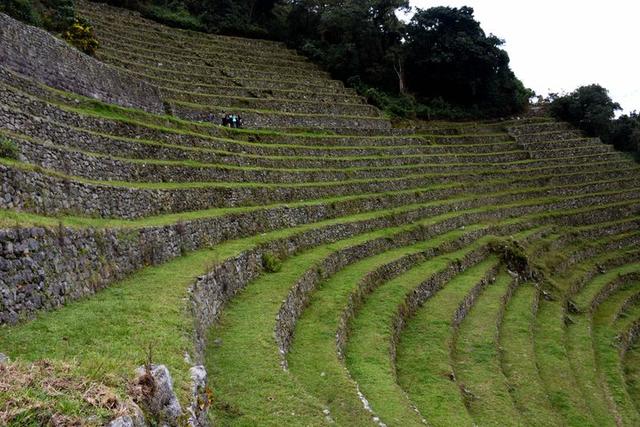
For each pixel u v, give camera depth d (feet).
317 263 69.72
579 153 183.01
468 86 193.88
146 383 22.17
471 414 52.01
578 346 82.33
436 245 98.12
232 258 56.54
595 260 128.06
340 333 54.08
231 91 132.36
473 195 136.26
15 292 31.14
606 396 69.15
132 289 41.68
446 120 187.21
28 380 19.84
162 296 40.19
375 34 190.60
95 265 41.06
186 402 24.77
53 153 51.31
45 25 96.94
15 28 65.98
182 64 134.82
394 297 70.33
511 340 73.82
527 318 82.48
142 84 94.63
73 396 19.48
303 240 78.07
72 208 46.88
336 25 185.98
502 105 202.39
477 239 110.93
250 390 34.47
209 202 73.46
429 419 47.09
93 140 63.21
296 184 97.91
